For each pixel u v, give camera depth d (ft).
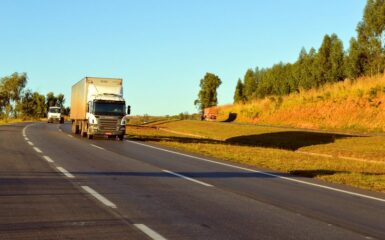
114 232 22.76
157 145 94.02
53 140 94.99
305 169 59.00
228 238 22.35
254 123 237.04
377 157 88.48
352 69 219.41
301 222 26.78
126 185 38.40
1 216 25.61
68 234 22.12
